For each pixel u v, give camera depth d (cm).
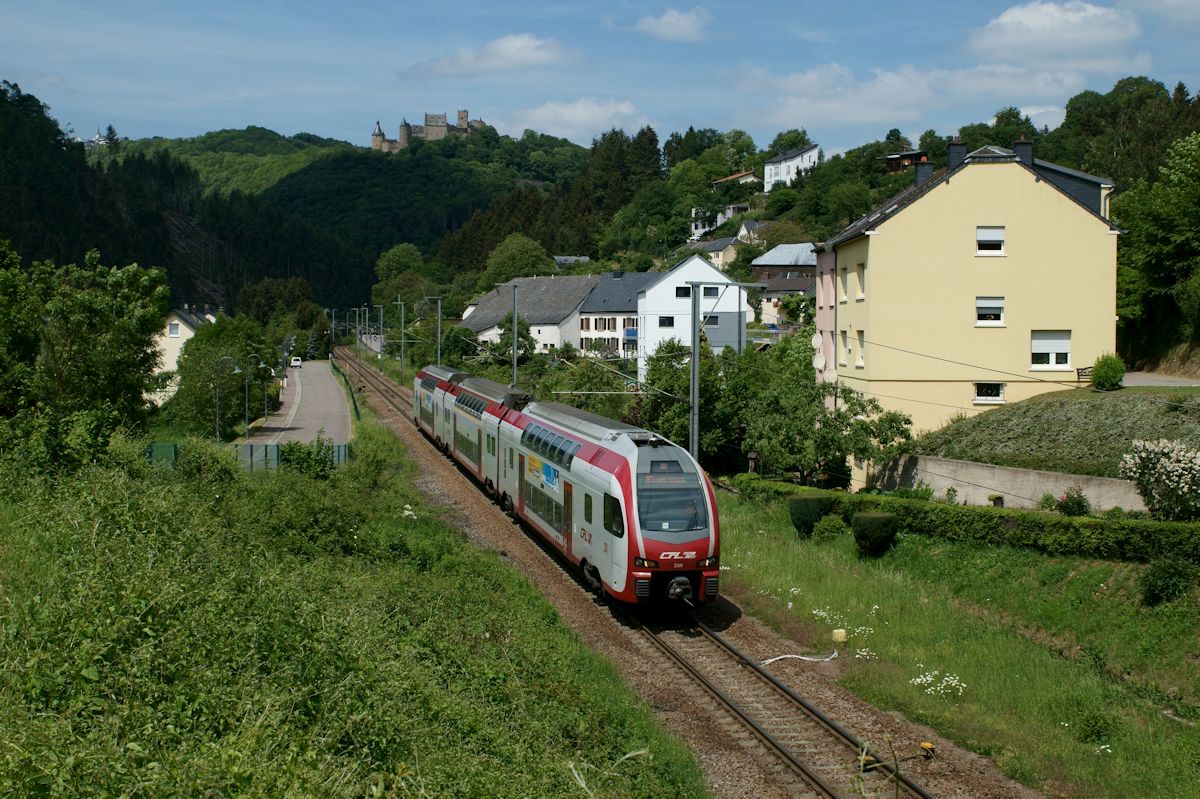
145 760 727
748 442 3603
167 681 916
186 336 7825
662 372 3947
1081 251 3391
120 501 1505
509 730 1212
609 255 15100
